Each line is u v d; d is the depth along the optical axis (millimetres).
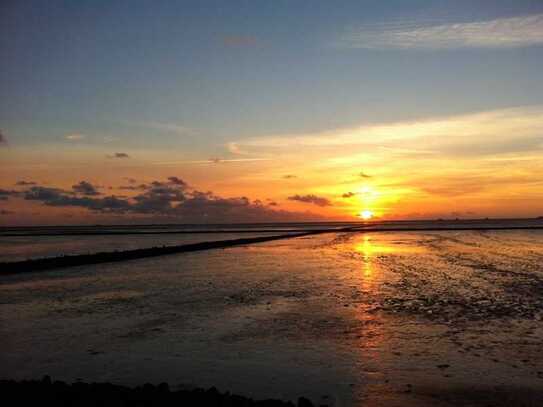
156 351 12617
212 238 85562
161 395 8727
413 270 28688
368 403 8992
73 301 20797
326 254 42906
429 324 14844
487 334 13508
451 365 10938
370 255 40719
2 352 12867
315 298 19891
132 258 42594
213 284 25125
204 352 12430
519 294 19516
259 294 21406
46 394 8828
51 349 13047
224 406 8289
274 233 106500
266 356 11961
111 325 15875
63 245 71812
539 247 46781
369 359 11523
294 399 9266
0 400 8594
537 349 11992
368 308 17500
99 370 11164
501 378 10047
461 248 46750
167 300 20531
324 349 12430
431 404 8859
